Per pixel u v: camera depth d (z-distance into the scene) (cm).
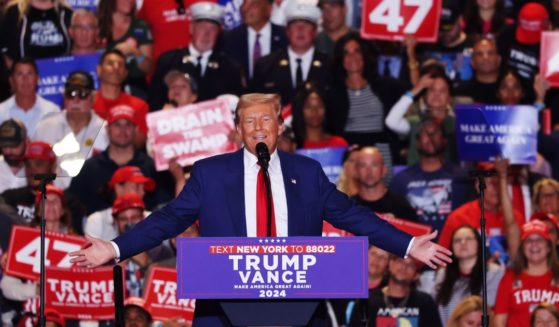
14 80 2027
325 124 2017
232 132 1898
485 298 1132
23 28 2152
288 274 998
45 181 1128
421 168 1939
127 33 2161
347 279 998
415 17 2075
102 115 2023
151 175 1947
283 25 2200
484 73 2112
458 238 1753
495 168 1881
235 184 1083
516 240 1834
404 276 1722
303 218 1084
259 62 2119
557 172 2048
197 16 2086
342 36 2078
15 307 1764
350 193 1894
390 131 2034
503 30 2167
